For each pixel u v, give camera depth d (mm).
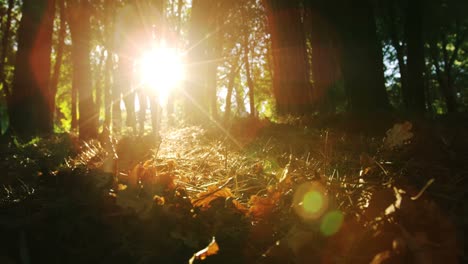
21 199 2812
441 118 7457
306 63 11711
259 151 4703
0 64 18344
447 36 29047
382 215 1988
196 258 2000
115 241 2193
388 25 22250
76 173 2793
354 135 6160
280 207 2518
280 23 11586
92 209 2369
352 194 2514
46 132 13688
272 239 2289
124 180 2693
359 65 9133
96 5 12234
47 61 13977
